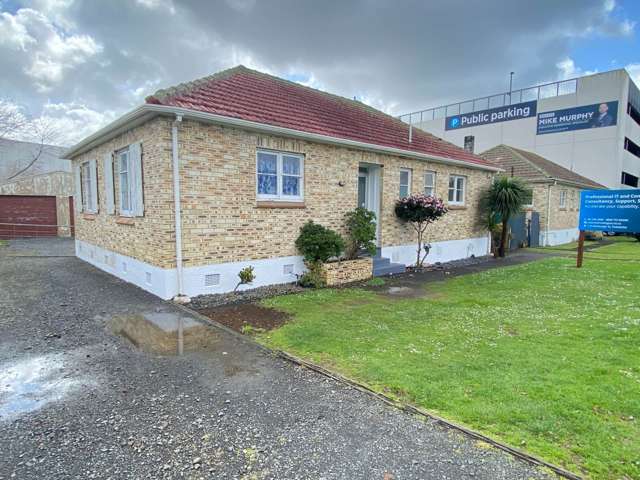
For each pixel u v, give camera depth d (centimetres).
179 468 262
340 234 984
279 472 258
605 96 3008
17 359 446
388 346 491
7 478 250
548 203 2020
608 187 3006
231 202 772
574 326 577
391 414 329
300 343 502
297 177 897
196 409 339
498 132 3747
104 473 256
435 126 4394
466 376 398
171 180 692
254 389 377
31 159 2791
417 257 1190
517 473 255
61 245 1661
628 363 431
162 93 727
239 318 615
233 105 817
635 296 791
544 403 340
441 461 268
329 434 301
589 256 1533
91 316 614
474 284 926
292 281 891
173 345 495
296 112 966
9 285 841
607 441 286
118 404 347
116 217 916
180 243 708
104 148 962
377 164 1080
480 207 1486
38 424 314
